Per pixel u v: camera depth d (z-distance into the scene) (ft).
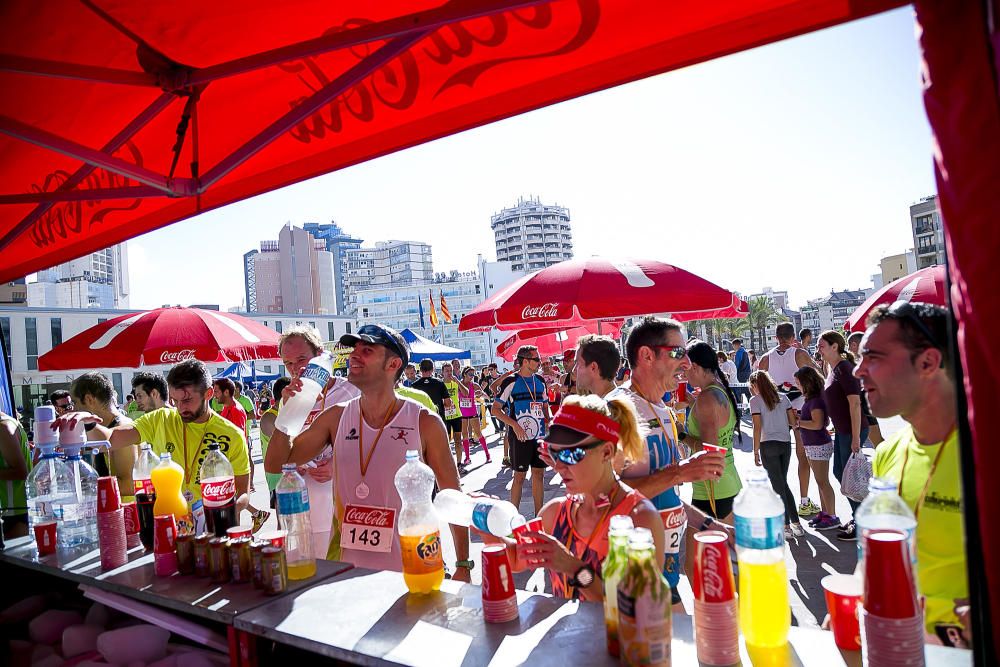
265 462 10.33
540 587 16.40
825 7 4.97
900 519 4.63
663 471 8.68
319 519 11.56
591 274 17.99
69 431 10.05
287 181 9.05
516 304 17.92
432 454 9.57
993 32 3.48
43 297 315.99
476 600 6.43
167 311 23.06
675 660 4.95
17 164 10.00
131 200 10.23
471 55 6.65
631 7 5.62
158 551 7.86
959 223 3.60
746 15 5.41
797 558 17.87
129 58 7.54
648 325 10.30
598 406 7.04
